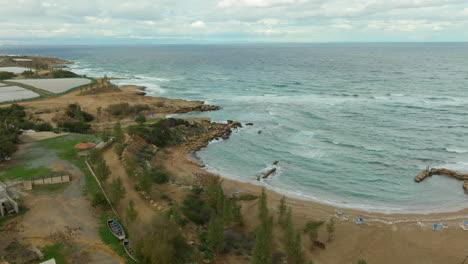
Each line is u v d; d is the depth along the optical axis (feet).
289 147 231.09
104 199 120.16
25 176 141.59
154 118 294.46
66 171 150.41
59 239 97.76
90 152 170.81
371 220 134.72
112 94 391.65
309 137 253.03
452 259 110.52
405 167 195.62
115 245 97.71
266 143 239.91
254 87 499.51
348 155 214.48
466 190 164.55
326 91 459.32
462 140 243.60
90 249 94.38
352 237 121.80
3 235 97.71
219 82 557.33
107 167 142.31
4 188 120.16
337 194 162.30
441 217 138.41
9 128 200.64
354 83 532.73
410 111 333.62
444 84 507.71
